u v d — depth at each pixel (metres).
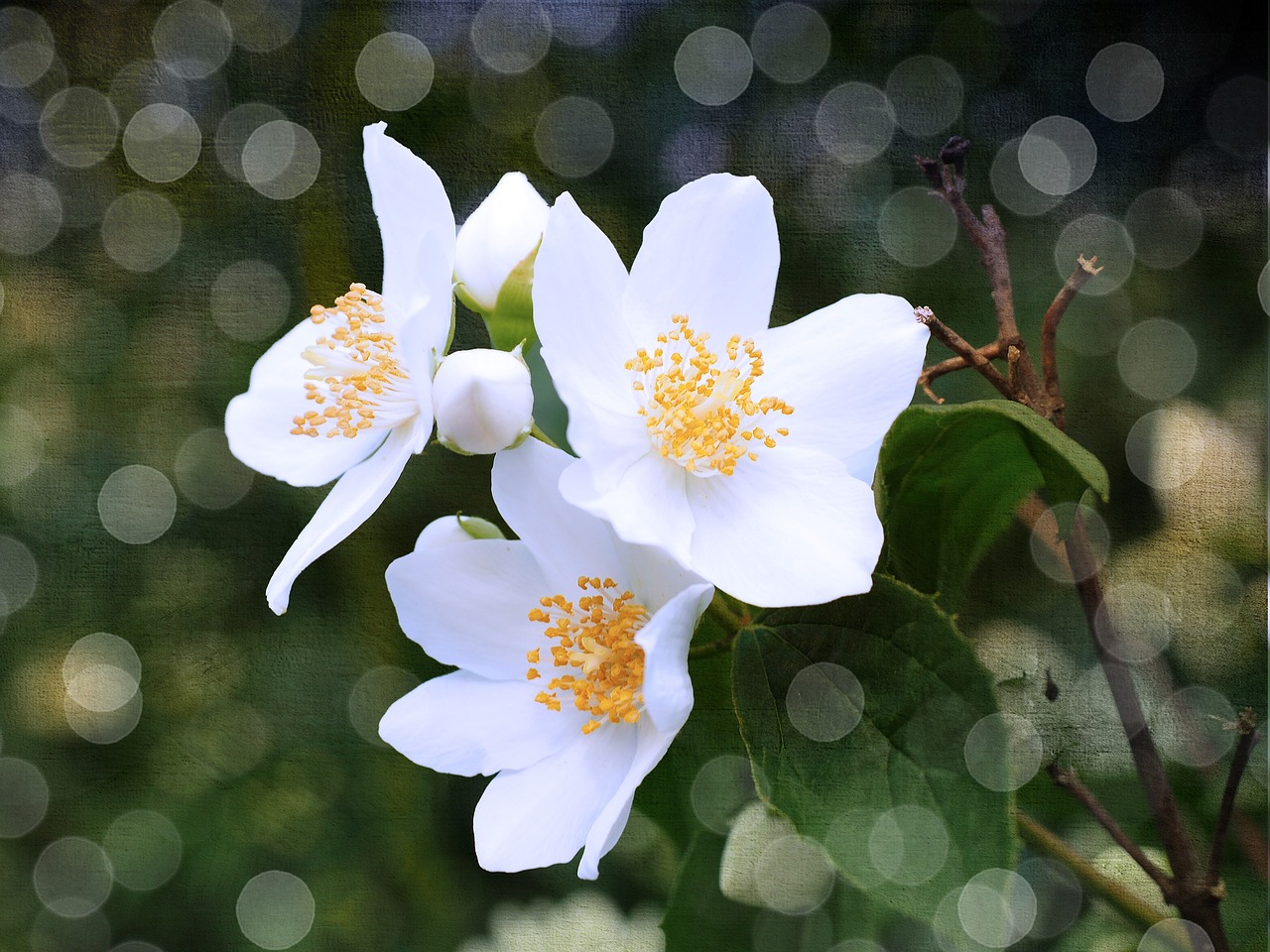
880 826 0.26
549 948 0.35
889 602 0.27
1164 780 0.28
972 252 0.37
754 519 0.28
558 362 0.27
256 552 0.43
